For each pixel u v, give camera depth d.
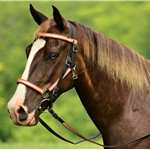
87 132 40.69
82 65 8.34
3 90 39.09
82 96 8.54
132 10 50.00
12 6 43.84
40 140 35.69
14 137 34.84
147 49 45.88
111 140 8.33
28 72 8.06
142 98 8.32
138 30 47.19
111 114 8.38
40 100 8.06
